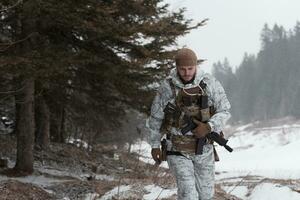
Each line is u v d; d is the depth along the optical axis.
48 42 14.01
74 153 23.17
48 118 22.83
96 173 17.78
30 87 14.42
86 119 22.67
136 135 32.81
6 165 15.55
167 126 6.41
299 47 126.69
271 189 11.49
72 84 15.96
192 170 6.38
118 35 12.44
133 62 13.24
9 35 14.02
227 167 32.72
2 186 10.21
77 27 12.50
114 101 17.16
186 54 6.18
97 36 12.84
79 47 14.05
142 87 15.34
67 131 31.20
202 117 6.24
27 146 14.76
